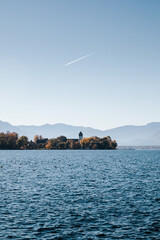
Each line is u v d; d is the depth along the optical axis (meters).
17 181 50.75
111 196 37.22
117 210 30.06
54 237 22.22
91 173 65.31
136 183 48.84
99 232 23.39
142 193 39.44
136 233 23.20
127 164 96.38
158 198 36.03
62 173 65.06
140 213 28.91
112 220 26.55
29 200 34.50
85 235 22.70
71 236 22.45
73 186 45.31
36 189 42.22
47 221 26.11
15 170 72.00
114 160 121.44
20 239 21.75
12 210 29.70
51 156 156.38
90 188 43.41
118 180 52.78
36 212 29.06
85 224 25.38
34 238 21.98
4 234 22.72
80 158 136.25
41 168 78.69
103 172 67.69
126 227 24.62
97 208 30.88
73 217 27.44
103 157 149.62
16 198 35.56
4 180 51.94
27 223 25.48
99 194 38.59
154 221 26.27
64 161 111.56
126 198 36.00
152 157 159.62
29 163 98.88
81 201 34.19
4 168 77.69
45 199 35.12
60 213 28.78
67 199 35.28
